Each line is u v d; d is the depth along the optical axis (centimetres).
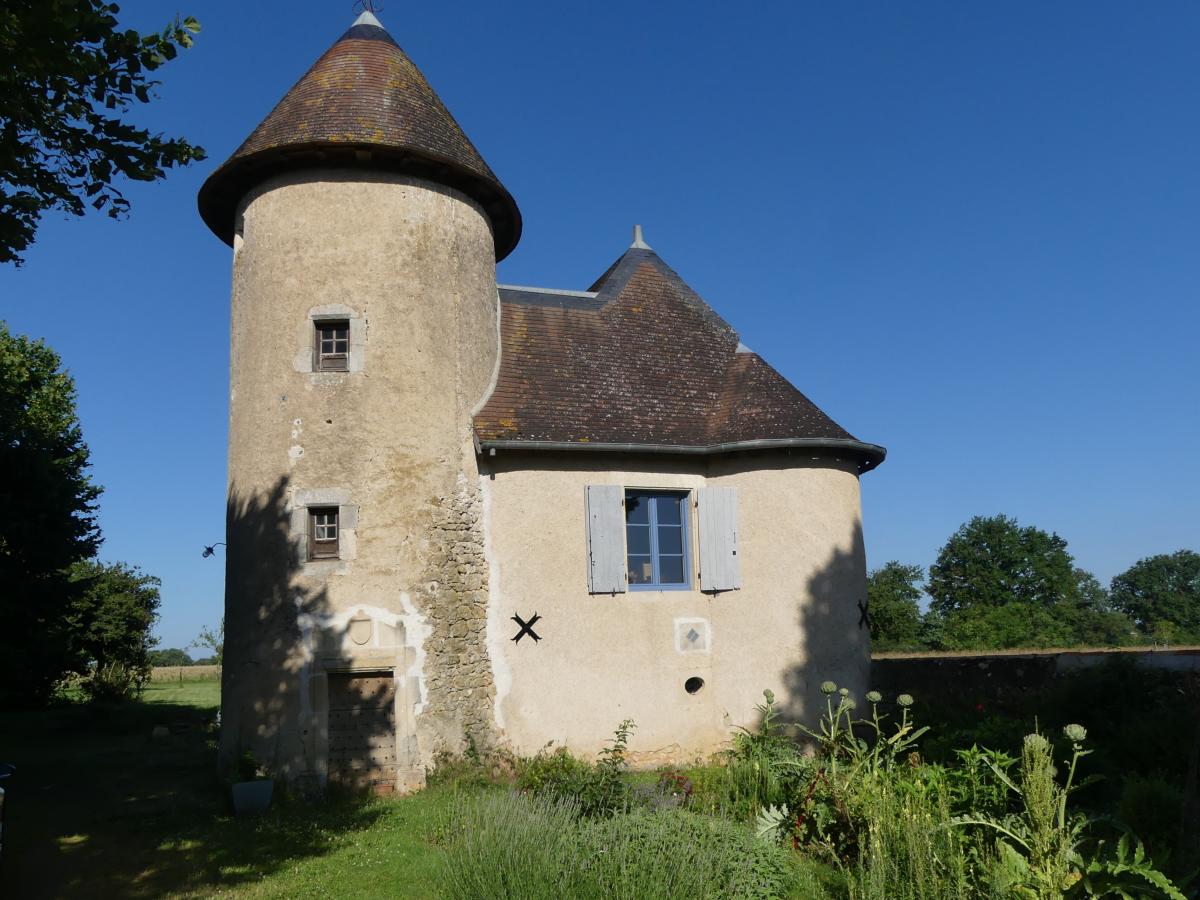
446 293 1237
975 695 1145
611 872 570
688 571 1314
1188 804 616
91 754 1509
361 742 1095
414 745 1094
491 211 1369
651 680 1250
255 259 1215
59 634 1969
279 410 1154
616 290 1554
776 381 1398
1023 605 4369
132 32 653
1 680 1811
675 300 1587
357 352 1168
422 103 1276
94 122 688
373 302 1184
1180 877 555
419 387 1185
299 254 1188
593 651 1230
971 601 4828
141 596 3058
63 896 680
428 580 1145
